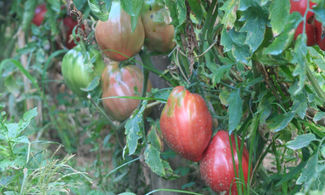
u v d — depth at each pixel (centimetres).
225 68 129
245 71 146
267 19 107
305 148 130
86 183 170
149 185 192
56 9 221
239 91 125
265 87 131
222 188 127
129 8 118
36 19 256
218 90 145
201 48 135
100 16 131
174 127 124
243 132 129
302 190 116
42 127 236
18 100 258
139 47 147
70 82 170
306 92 122
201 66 138
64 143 226
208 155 128
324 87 133
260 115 128
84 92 170
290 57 117
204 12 142
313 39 103
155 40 150
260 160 144
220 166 125
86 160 231
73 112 245
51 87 292
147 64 158
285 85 131
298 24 97
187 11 129
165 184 172
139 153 164
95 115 239
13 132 141
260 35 107
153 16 145
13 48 313
